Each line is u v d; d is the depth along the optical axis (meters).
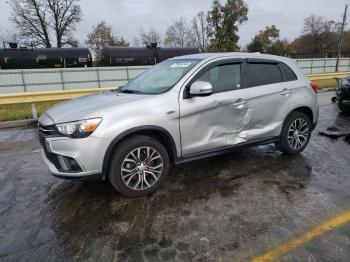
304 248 2.50
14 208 3.36
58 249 2.61
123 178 3.35
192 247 2.57
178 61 4.26
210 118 3.75
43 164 4.82
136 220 3.02
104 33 53.16
